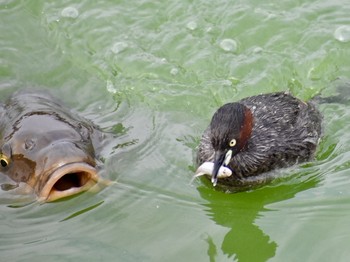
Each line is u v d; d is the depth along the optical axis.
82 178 10.10
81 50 13.62
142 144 11.39
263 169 11.01
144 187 10.50
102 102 12.49
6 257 9.21
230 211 10.30
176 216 10.02
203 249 9.41
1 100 12.12
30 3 14.43
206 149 10.91
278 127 11.32
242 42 13.56
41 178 9.80
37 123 10.48
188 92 12.68
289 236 9.65
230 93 12.66
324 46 13.40
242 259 9.27
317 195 10.46
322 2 14.05
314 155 11.42
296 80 12.94
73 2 14.42
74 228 9.70
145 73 13.09
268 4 14.08
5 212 9.88
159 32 13.81
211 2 14.14
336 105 12.28
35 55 13.52
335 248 9.29
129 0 14.34
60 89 12.77
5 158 10.29
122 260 9.14
